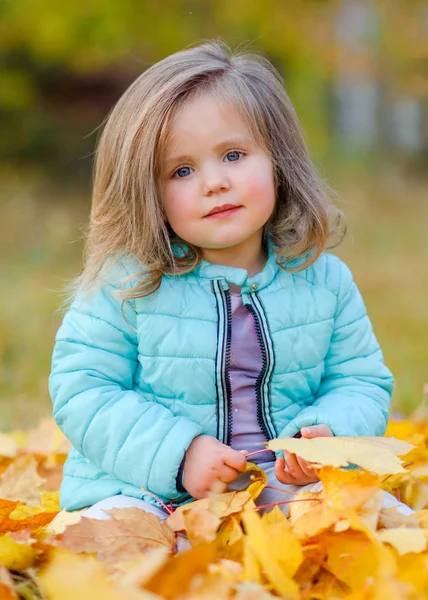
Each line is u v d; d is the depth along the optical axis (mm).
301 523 1527
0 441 2430
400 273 6285
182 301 1873
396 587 1235
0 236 7465
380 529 1563
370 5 10227
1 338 4238
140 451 1744
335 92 12227
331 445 1619
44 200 9008
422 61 10406
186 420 1775
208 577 1274
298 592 1341
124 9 8422
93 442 1788
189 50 2043
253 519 1385
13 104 9344
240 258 1954
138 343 1895
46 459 2502
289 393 1912
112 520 1563
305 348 1916
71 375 1850
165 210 1896
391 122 12391
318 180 2098
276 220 2014
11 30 8547
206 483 1702
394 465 1574
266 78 2023
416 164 11914
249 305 1893
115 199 1961
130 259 1918
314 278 1992
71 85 9828
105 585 1189
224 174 1840
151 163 1862
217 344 1836
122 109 1965
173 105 1852
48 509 2043
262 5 9008
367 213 9031
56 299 5375
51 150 10023
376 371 2016
